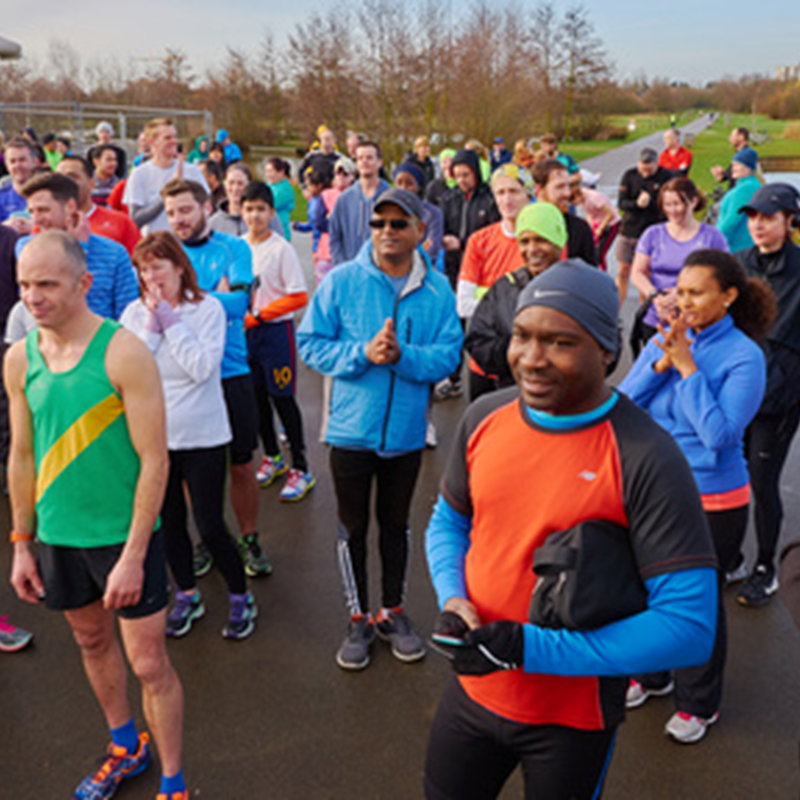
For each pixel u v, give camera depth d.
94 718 3.10
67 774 2.82
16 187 5.58
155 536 2.49
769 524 3.73
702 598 1.52
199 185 3.89
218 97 37.94
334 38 29.95
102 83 44.00
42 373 2.35
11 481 2.53
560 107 49.41
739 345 2.79
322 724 3.04
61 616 3.79
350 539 3.35
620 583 1.54
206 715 3.09
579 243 4.29
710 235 5.11
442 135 30.72
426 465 5.47
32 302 2.24
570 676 1.69
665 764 2.82
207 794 2.71
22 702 3.20
